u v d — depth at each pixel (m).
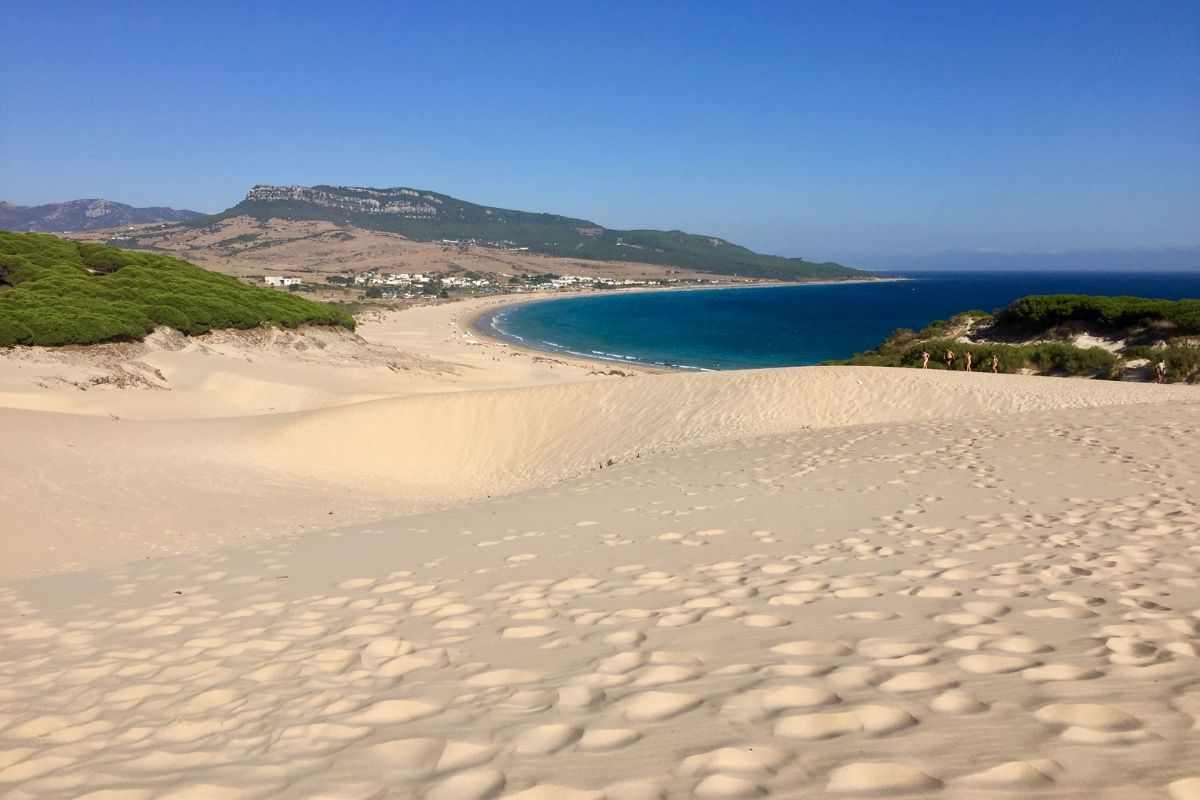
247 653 4.24
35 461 15.57
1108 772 1.95
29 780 2.78
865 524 6.46
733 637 3.59
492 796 2.15
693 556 5.68
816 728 2.42
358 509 14.98
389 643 4.09
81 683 4.07
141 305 40.53
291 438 21.33
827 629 3.60
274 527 13.03
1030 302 38.47
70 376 32.34
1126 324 34.06
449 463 21.20
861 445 11.82
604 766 2.27
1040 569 4.61
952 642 3.26
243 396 34.28
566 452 20.61
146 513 13.48
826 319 130.25
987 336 40.16
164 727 3.22
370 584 5.76
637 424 21.00
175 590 6.40
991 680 2.74
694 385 22.48
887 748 2.21
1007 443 10.51
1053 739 2.18
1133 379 27.94
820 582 4.59
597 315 145.38
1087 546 5.18
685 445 17.33
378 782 2.34
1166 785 1.85
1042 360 31.61
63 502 13.49
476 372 49.81
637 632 3.82
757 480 9.58
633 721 2.63
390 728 2.83
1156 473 7.88
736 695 2.79
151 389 33.56
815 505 7.52
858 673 2.93
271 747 2.79
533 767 2.32
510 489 17.69
